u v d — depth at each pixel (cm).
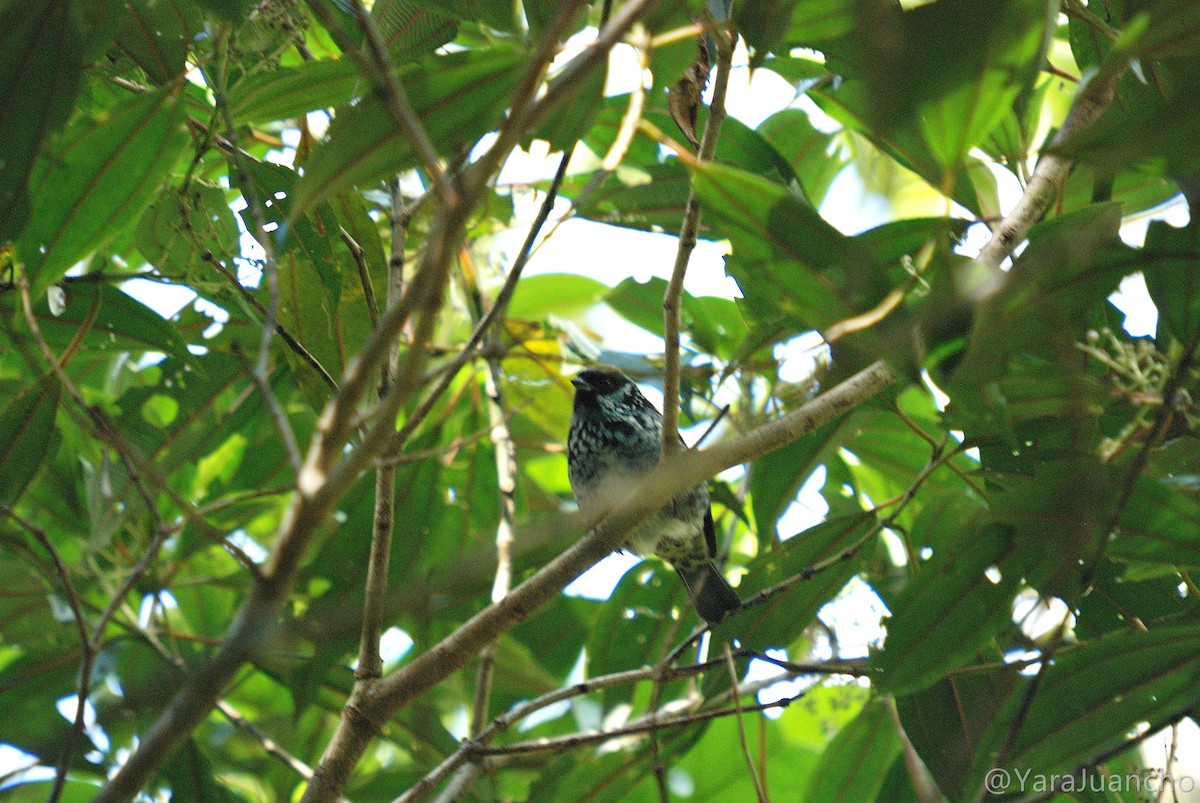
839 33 567
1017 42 480
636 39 541
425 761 986
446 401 1077
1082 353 655
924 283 626
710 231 866
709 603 940
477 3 660
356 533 931
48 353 548
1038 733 666
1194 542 611
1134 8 616
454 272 987
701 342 970
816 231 546
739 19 544
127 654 959
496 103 536
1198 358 611
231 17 602
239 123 692
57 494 959
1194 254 586
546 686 1090
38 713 917
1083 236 586
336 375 749
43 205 611
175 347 806
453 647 638
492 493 1030
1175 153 511
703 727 881
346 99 681
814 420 636
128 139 609
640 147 917
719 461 620
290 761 897
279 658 943
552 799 902
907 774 836
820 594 789
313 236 725
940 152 516
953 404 609
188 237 656
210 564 1075
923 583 665
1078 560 634
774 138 1066
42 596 973
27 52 569
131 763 405
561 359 1013
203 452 953
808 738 1212
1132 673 662
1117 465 618
